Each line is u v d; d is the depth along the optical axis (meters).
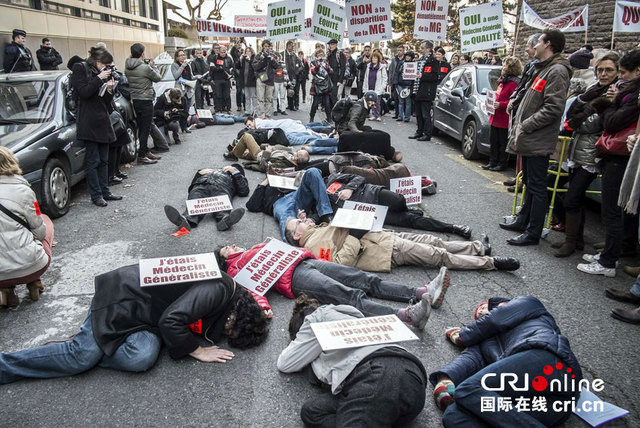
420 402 2.46
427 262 4.54
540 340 2.58
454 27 32.12
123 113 8.09
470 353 2.98
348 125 8.31
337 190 5.61
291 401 2.90
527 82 5.26
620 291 4.11
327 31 8.37
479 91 9.27
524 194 5.58
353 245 4.41
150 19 26.98
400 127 13.01
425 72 10.59
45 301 4.05
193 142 10.69
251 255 3.96
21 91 6.54
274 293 4.11
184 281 3.19
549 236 5.49
